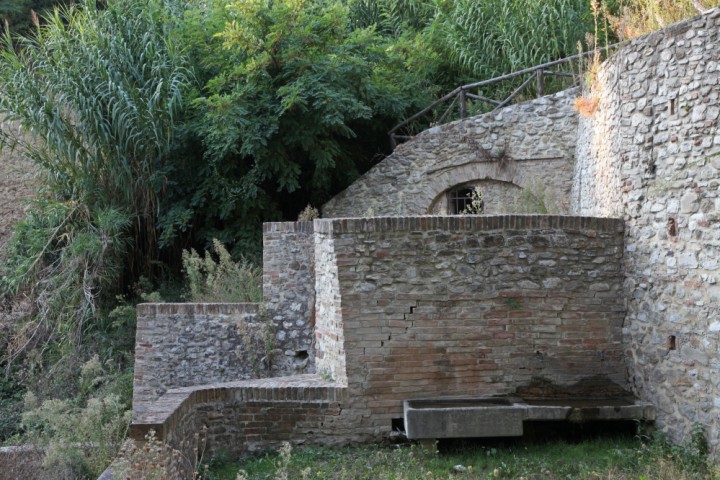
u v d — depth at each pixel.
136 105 10.89
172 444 5.76
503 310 6.97
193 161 11.54
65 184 11.42
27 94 10.82
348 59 11.32
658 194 6.53
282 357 8.45
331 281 7.11
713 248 5.84
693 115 6.07
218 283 9.73
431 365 6.91
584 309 7.05
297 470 6.21
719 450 5.67
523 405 6.57
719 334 5.75
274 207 11.73
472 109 12.18
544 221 7.02
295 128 11.07
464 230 6.95
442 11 13.91
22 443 8.51
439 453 6.53
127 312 10.56
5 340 11.24
